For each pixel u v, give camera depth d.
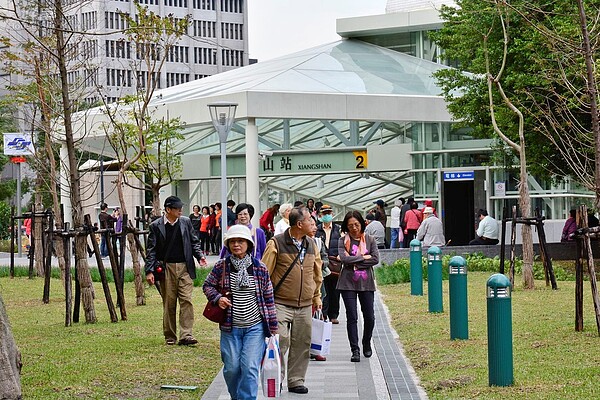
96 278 30.52
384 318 20.25
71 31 16.08
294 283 12.04
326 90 44.41
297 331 12.06
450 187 48.94
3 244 63.22
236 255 10.53
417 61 51.94
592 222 34.97
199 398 11.55
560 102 26.84
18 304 23.45
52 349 15.18
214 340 16.64
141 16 24.00
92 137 36.78
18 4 24.16
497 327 11.18
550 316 18.14
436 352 14.59
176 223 15.89
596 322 16.42
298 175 46.72
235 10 151.62
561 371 11.98
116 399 11.34
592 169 28.17
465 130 46.84
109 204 55.28
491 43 32.38
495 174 46.72
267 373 11.09
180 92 47.97
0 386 9.23
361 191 48.59
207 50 147.75
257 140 42.84
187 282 15.84
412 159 46.94
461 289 15.73
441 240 34.88
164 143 44.47
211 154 49.03
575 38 23.16
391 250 35.19
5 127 40.94
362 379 12.92
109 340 16.31
